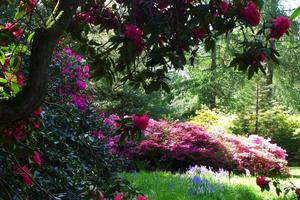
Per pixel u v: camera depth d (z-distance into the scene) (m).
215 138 11.88
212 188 7.11
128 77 2.52
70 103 5.48
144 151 10.95
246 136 16.30
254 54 2.18
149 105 15.59
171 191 6.91
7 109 1.70
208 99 23.42
